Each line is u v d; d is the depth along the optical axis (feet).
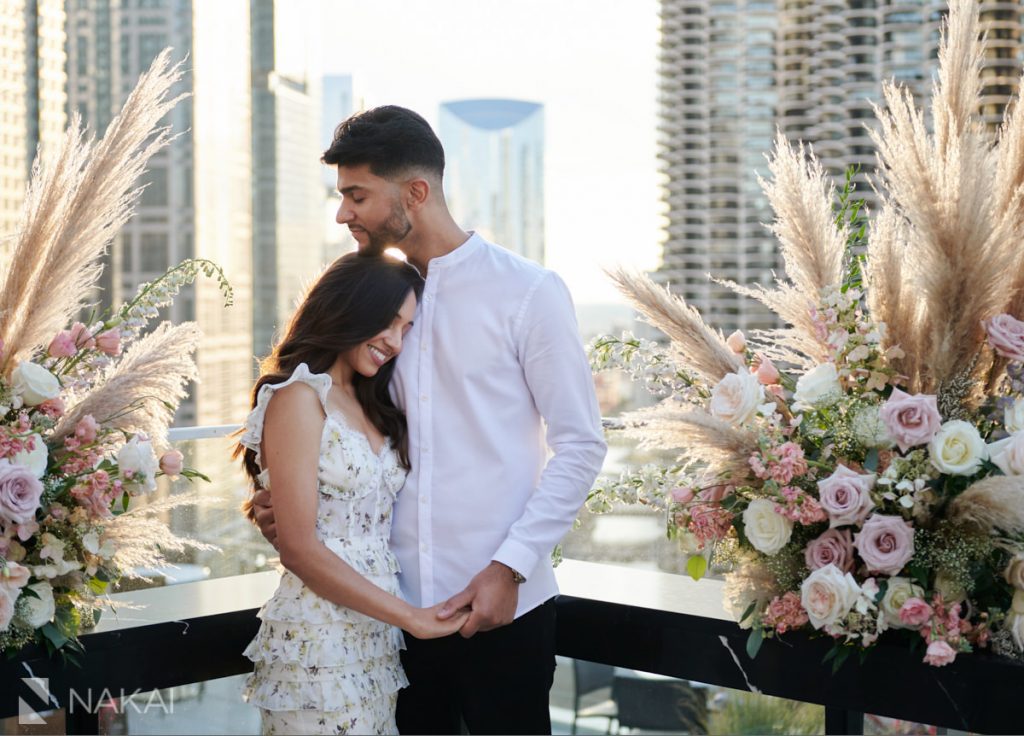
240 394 168.96
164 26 167.12
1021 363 6.32
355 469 5.97
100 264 6.70
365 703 5.99
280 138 198.18
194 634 7.01
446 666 6.47
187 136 176.86
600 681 8.60
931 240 6.32
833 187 6.97
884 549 6.14
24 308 6.53
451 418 6.34
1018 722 6.07
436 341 6.37
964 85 6.66
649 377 7.15
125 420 6.77
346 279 6.07
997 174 6.63
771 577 6.70
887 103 6.84
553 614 6.62
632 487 7.02
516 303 6.28
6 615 5.94
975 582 6.20
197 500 7.06
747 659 6.87
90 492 6.31
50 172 6.61
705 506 6.75
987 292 6.25
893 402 6.21
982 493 5.87
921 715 6.34
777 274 7.02
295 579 6.02
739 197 141.38
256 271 192.75
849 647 6.38
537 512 6.07
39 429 6.41
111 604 6.84
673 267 144.87
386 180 6.20
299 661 5.89
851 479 6.20
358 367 6.13
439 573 6.30
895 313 6.56
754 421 6.72
